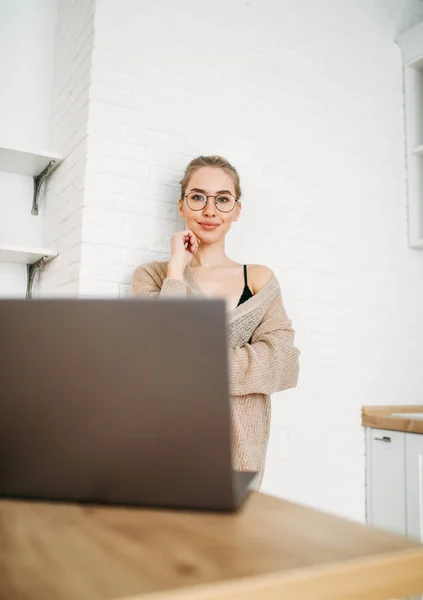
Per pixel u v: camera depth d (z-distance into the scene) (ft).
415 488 6.77
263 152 7.50
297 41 8.08
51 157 6.85
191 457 1.78
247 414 5.01
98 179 6.28
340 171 8.21
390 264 8.52
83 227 6.11
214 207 6.06
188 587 1.22
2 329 1.85
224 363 1.73
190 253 5.69
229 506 1.79
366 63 8.78
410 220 8.80
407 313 8.57
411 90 9.11
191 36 7.16
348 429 7.59
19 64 7.73
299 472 7.09
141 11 6.83
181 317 1.75
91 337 1.80
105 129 6.40
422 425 6.70
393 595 1.44
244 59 7.55
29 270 7.34
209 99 7.18
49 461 1.86
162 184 6.68
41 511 1.82
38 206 7.54
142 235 6.46
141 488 1.82
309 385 7.36
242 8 7.64
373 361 8.04
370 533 1.65
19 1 7.86
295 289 7.47
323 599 1.34
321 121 8.14
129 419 1.80
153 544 1.51
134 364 1.78
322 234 7.86
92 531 1.62
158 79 6.83
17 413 1.86
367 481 7.57
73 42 7.16
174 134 6.85
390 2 9.26
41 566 1.35
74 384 1.82
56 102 7.62
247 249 7.15
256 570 1.33
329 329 7.68
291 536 1.60
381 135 8.79
